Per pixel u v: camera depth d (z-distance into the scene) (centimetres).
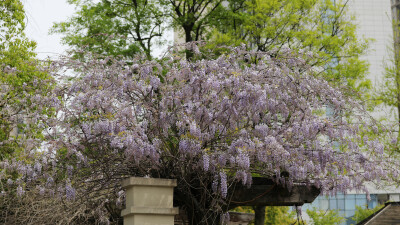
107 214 684
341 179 627
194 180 585
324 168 618
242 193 596
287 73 606
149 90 585
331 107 666
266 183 612
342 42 1494
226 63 616
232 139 584
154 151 538
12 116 914
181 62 590
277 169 580
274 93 593
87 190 615
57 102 596
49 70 629
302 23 1551
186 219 618
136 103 568
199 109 564
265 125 582
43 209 658
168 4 1684
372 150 665
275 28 1464
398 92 1630
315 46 1480
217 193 562
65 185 598
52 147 584
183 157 557
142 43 1662
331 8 1569
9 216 711
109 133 545
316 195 622
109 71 610
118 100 600
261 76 589
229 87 566
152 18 1673
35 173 606
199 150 536
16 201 724
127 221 513
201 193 571
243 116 606
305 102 614
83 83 596
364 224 1185
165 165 575
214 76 572
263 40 1555
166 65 615
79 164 599
